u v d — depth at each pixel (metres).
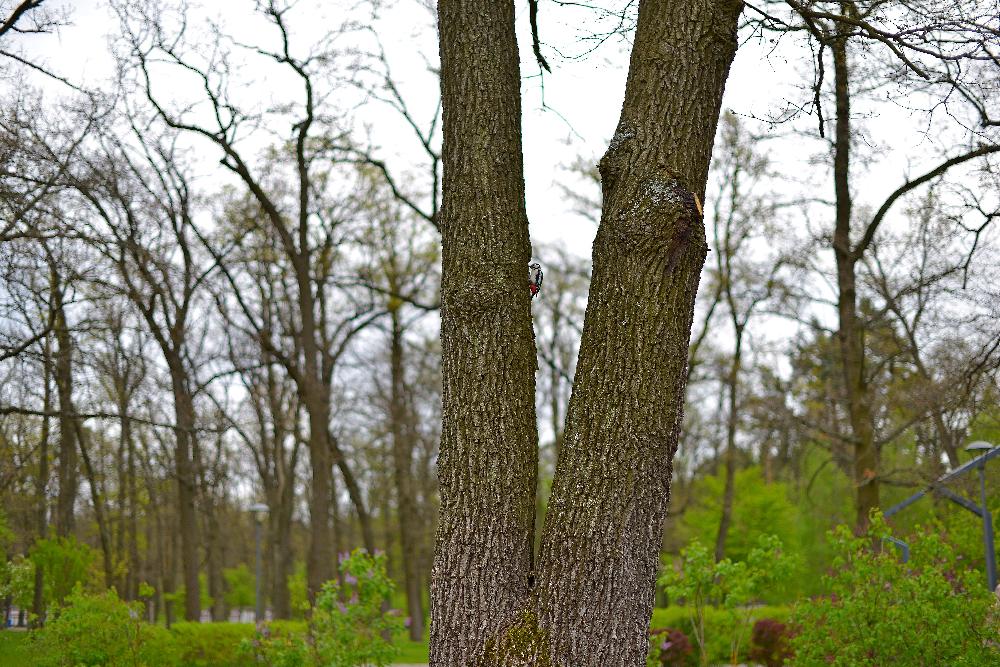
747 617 12.35
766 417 19.42
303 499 41.12
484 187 4.83
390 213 26.28
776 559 11.77
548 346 30.09
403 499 27.50
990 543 13.70
